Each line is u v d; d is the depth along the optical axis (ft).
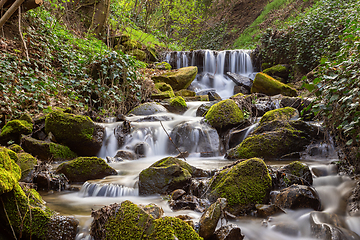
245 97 25.13
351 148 12.24
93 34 37.73
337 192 11.38
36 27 26.37
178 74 36.14
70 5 38.96
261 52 43.34
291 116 20.01
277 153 17.29
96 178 13.92
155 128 21.65
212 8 77.30
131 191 12.26
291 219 9.73
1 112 18.33
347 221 9.58
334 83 10.91
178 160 13.55
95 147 18.49
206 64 46.62
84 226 8.93
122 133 20.89
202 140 20.27
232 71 45.55
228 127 21.33
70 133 17.65
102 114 24.58
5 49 21.70
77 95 24.81
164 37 60.13
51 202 11.32
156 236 7.22
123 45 41.83
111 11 45.11
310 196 10.35
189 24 72.95
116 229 7.84
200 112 25.71
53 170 14.28
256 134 18.69
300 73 36.24
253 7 73.97
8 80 19.84
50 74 24.12
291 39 37.99
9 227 8.18
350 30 13.99
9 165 8.80
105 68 26.86
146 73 36.45
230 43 70.95
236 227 8.36
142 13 56.13
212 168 15.19
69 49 27.68
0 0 9.29
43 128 18.37
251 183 10.83
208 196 10.87
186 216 9.36
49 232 8.20
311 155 17.25
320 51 32.17
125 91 27.61
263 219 9.99
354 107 10.16
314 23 33.91
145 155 19.85
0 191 7.65
